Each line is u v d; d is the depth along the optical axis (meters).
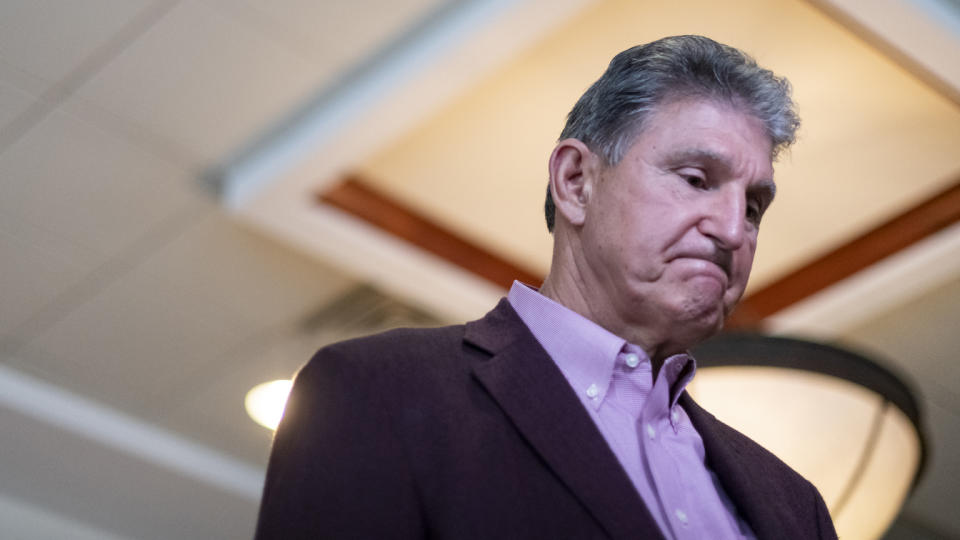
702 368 2.16
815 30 3.25
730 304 1.18
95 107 3.51
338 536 0.93
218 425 4.99
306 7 3.23
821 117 3.58
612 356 1.12
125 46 3.32
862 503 2.17
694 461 1.14
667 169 1.17
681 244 1.14
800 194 3.88
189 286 4.23
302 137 3.54
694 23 3.26
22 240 4.02
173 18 3.24
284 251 4.06
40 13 3.23
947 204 3.78
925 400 4.72
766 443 2.15
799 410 2.14
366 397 1.00
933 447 4.91
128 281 4.21
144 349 4.55
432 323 4.40
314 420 1.00
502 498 0.96
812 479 2.17
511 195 3.94
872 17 3.09
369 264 4.05
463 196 3.96
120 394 4.82
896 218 3.89
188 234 3.98
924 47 3.15
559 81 3.47
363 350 1.05
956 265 3.92
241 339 4.52
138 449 4.91
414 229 4.03
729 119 1.20
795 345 2.13
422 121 3.47
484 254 4.18
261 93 3.49
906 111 3.50
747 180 1.18
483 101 3.56
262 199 3.71
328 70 3.43
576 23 3.26
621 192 1.18
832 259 4.07
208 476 5.05
